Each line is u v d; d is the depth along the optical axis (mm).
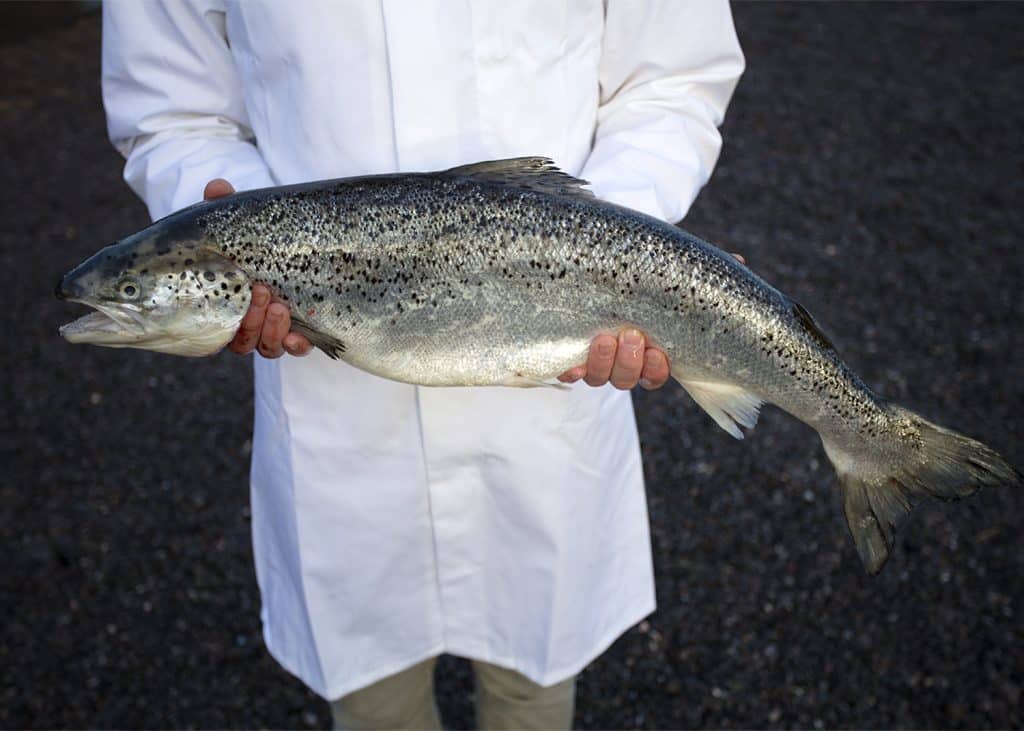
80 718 1480
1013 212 2693
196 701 1510
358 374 1038
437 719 1290
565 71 1023
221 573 1714
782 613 1611
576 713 1483
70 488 1891
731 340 962
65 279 897
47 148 3098
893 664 1522
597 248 933
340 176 1002
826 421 1006
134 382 2178
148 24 1062
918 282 2412
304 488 1072
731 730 1450
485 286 937
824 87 3426
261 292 914
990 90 3375
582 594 1140
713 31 1079
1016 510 1769
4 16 3896
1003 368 2125
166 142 1070
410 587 1133
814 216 2703
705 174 1100
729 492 1841
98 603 1658
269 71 1001
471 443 1062
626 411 1160
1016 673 1497
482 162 944
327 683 1134
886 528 1021
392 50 954
